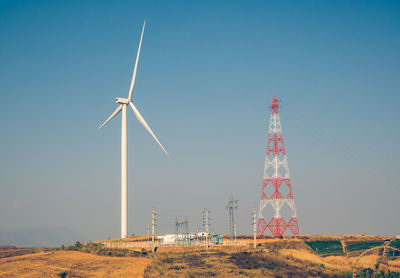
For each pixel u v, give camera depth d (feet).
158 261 486.38
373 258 542.98
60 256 498.69
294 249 581.53
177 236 645.10
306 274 467.93
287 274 460.14
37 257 494.18
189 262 488.02
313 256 552.41
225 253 535.60
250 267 475.31
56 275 422.00
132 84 648.38
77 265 458.91
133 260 488.44
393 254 547.49
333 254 569.64
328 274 476.95
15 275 419.74
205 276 431.43
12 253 561.43
